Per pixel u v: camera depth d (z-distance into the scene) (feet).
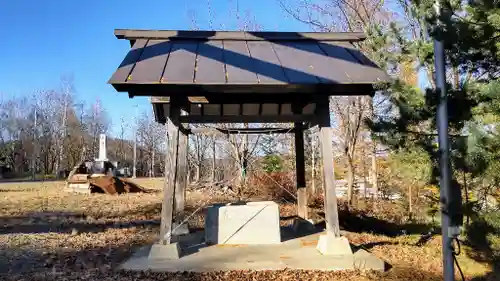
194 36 23.12
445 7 14.70
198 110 31.83
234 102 26.35
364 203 45.50
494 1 15.17
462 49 16.14
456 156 15.17
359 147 50.14
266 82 18.17
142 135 191.93
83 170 83.66
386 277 17.72
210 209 24.86
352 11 39.40
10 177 153.99
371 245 24.52
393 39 22.18
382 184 47.67
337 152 54.85
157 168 180.86
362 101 39.78
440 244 24.43
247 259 20.07
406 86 19.42
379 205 43.37
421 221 31.83
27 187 86.33
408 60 21.72
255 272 18.11
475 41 15.80
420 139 19.19
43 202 53.78
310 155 59.16
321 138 21.53
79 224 35.50
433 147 18.52
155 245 20.22
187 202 53.88
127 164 202.49
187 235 28.22
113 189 69.00
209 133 29.86
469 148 14.93
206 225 24.72
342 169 65.41
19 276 17.63
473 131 15.08
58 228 33.14
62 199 58.34
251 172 63.57
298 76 19.06
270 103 28.19
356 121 41.22
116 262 20.61
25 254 22.61
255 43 23.36
